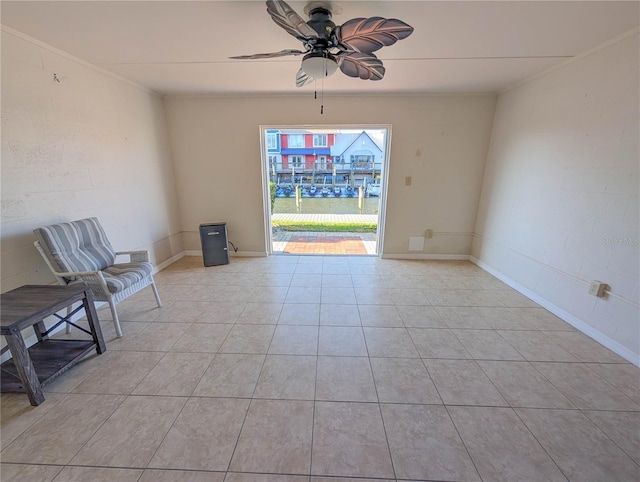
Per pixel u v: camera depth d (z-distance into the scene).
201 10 1.68
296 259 4.16
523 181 3.01
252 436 1.41
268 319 2.52
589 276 2.25
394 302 2.84
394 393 1.69
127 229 3.10
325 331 2.33
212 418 1.51
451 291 3.10
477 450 1.35
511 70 2.69
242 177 3.97
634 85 1.89
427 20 1.79
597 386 1.74
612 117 2.04
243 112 3.70
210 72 2.75
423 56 2.36
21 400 1.61
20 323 1.49
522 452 1.34
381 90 3.38
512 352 2.07
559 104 2.52
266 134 3.88
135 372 1.85
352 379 1.80
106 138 2.77
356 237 5.64
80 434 1.41
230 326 2.40
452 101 3.55
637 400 1.63
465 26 1.87
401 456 1.32
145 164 3.37
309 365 1.93
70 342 1.99
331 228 6.21
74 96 2.40
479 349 2.10
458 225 4.02
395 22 1.36
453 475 1.24
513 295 3.01
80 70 2.45
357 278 3.46
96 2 1.58
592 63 2.19
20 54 1.97
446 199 3.93
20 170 2.01
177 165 3.95
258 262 4.04
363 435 1.42
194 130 3.80
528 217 2.94
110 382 1.76
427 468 1.27
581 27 1.86
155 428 1.45
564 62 2.44
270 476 1.23
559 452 1.34
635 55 1.88
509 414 1.55
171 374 1.83
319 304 2.80
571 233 2.42
